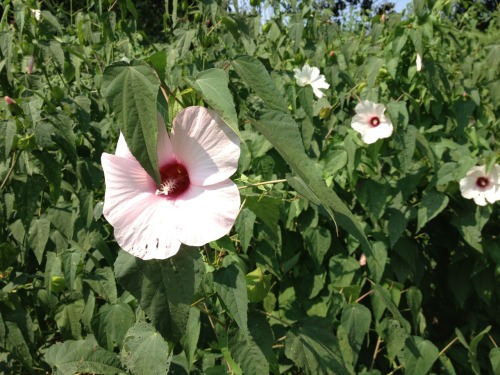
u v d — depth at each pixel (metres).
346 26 2.27
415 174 1.25
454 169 1.24
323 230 1.19
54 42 1.10
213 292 0.71
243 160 1.15
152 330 0.69
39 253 1.02
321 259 1.19
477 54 2.28
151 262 0.54
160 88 0.57
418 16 1.30
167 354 0.66
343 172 1.25
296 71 1.37
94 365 0.73
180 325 0.53
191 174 0.53
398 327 1.16
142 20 3.30
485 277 1.33
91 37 1.38
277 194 1.00
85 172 1.08
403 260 1.27
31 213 0.96
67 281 0.96
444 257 1.47
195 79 0.54
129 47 1.34
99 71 1.27
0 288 1.10
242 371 0.68
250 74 0.61
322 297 1.25
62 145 0.97
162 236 0.51
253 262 1.19
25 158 0.98
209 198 0.51
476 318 1.40
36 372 1.09
